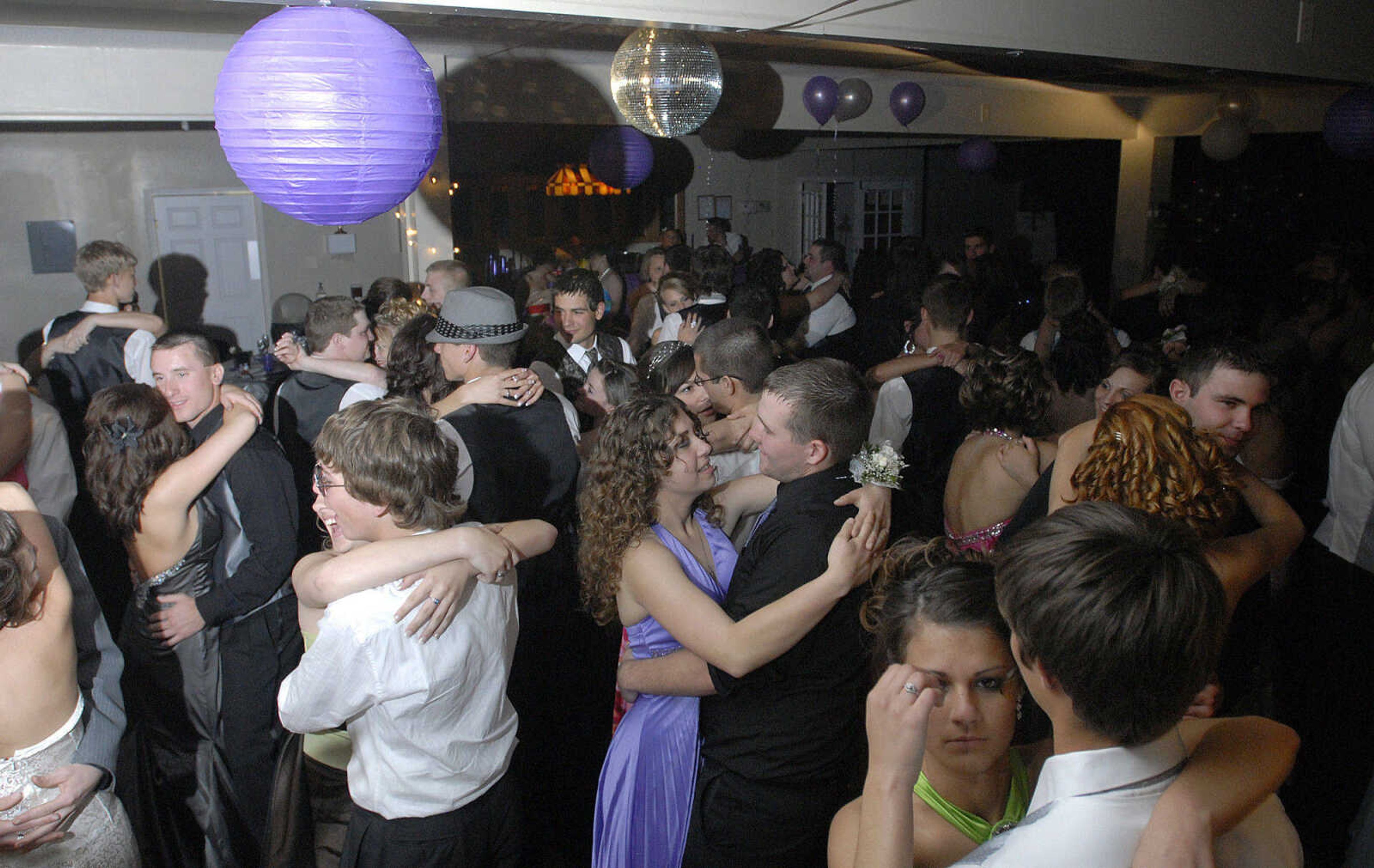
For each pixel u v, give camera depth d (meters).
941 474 3.48
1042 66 6.95
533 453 2.81
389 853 1.86
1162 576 0.93
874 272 8.73
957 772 1.29
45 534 1.91
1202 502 1.62
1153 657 0.92
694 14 3.91
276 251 6.22
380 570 1.74
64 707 1.90
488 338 2.93
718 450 2.82
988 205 12.62
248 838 2.62
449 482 1.88
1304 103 8.45
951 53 5.36
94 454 2.39
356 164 2.46
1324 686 2.99
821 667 1.85
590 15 3.67
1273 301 8.01
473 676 1.87
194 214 6.07
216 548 2.51
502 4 3.46
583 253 10.17
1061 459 2.00
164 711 2.52
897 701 1.10
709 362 2.94
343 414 1.82
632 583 1.95
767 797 1.88
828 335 6.16
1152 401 1.67
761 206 10.54
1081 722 0.99
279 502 2.55
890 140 10.32
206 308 6.18
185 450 2.49
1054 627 0.95
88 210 5.88
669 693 1.96
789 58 6.94
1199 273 9.51
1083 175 12.41
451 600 1.77
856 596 1.87
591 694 3.02
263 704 2.59
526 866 2.88
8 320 5.83
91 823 1.96
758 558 1.91
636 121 4.57
